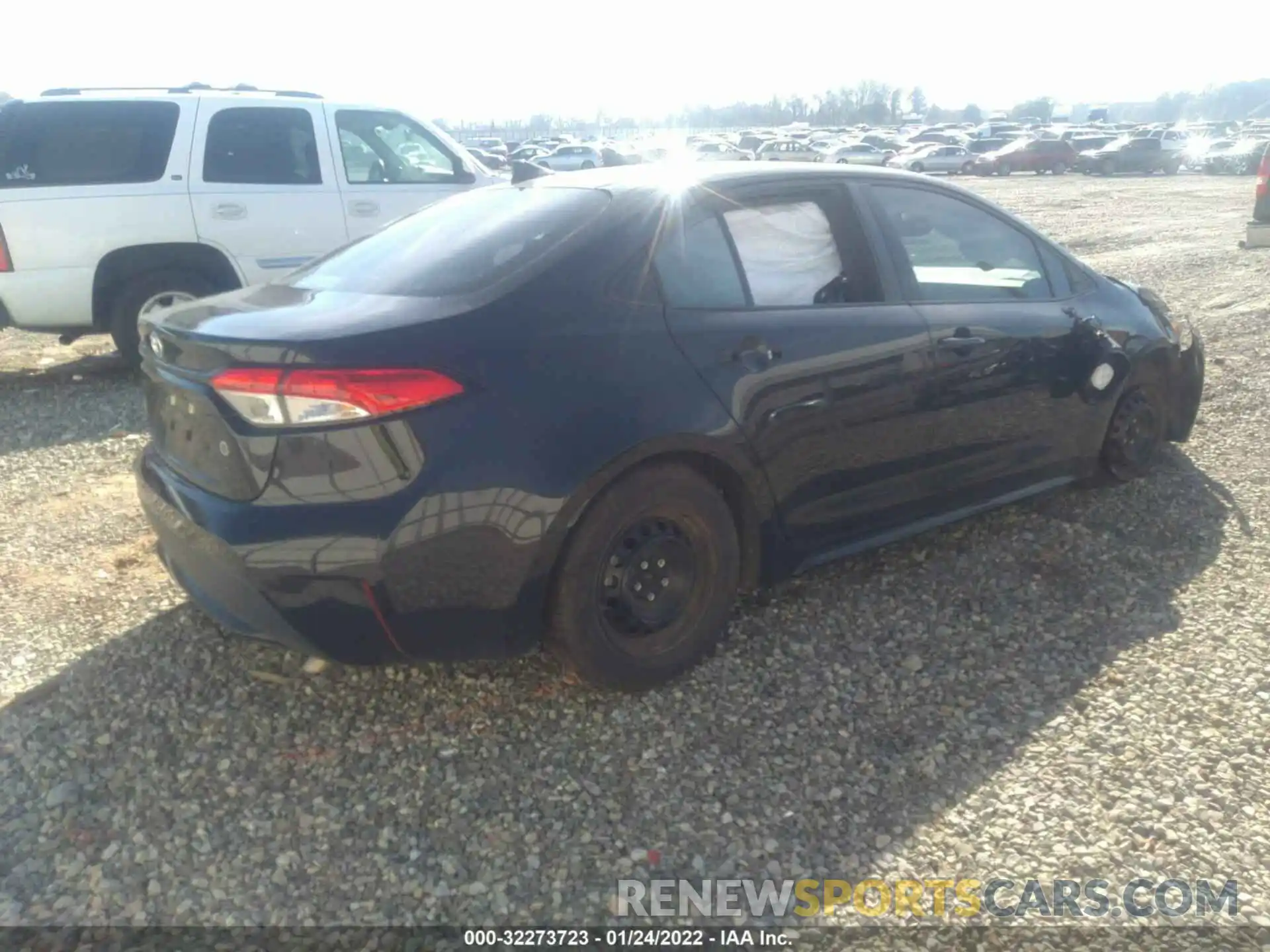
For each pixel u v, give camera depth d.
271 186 7.86
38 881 2.66
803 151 47.91
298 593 2.91
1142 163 40.16
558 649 3.26
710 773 3.07
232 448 2.97
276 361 2.88
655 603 3.40
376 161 8.40
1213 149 40.47
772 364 3.55
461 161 8.83
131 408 6.93
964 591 4.16
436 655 3.08
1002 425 4.40
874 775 3.07
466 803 2.94
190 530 3.08
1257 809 2.89
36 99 7.27
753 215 3.75
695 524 3.44
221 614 3.14
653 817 2.89
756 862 2.73
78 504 5.20
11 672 3.59
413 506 2.89
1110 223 18.47
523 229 3.51
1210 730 3.24
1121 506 4.98
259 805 2.94
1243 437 5.91
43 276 7.25
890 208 4.17
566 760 3.12
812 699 3.44
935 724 3.31
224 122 7.73
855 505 3.95
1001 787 3.01
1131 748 3.16
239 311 3.30
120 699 3.42
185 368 3.12
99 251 7.35
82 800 2.95
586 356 3.18
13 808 2.92
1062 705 3.40
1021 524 4.77
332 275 3.68
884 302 4.00
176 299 7.59
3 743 3.19
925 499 4.20
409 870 2.71
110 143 7.41
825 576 4.29
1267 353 7.68
